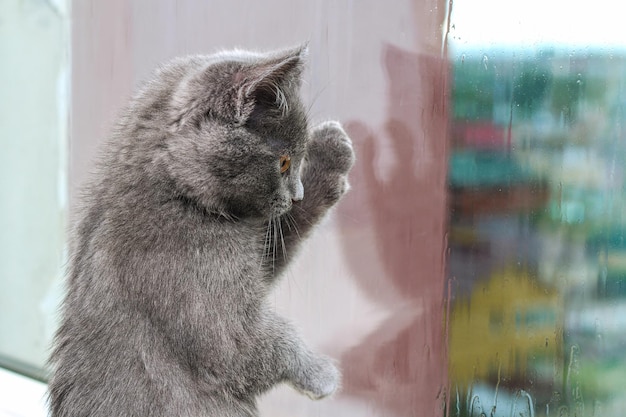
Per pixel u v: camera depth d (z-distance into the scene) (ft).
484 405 2.37
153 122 2.14
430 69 2.39
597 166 2.20
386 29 2.43
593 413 2.23
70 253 2.27
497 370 2.35
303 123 2.23
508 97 2.30
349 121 2.50
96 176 2.23
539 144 2.26
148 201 2.10
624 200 2.17
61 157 2.91
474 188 2.37
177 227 2.09
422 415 2.45
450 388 2.42
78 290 2.16
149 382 2.08
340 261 2.55
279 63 2.06
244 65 2.10
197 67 2.19
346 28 2.46
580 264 2.23
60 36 2.87
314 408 2.55
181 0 2.61
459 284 2.40
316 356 2.26
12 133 3.04
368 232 2.52
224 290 2.10
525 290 2.31
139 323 2.09
